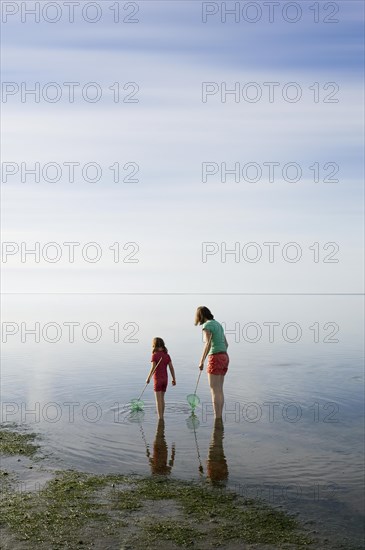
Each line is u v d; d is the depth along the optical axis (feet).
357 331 98.68
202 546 18.86
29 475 25.49
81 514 21.21
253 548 18.78
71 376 52.85
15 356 68.69
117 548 18.66
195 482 24.80
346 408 39.55
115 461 27.61
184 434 32.68
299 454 29.04
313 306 189.57
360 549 18.84
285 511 21.81
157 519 20.86
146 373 54.60
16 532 19.76
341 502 22.84
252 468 26.76
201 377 53.11
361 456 28.78
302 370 56.08
